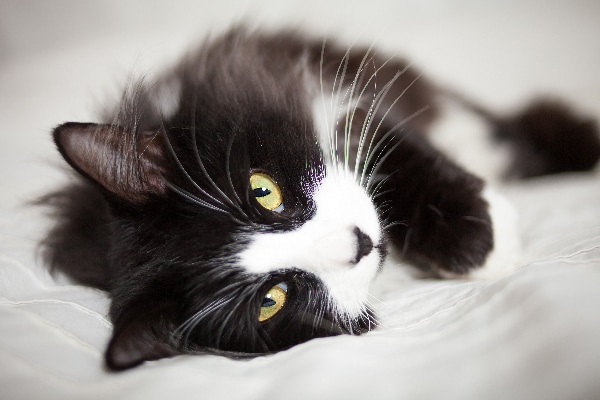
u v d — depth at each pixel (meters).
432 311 0.28
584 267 0.25
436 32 0.47
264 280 0.30
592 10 0.50
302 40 0.39
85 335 0.27
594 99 0.42
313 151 0.32
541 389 0.21
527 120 0.42
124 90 0.34
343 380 0.23
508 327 0.23
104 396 0.23
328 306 0.31
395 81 0.38
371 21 0.49
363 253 0.31
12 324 0.27
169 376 0.24
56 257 0.33
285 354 0.26
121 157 0.30
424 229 0.34
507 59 0.45
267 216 0.30
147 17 0.66
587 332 0.21
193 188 0.30
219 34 0.40
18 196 0.39
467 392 0.21
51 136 0.30
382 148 0.35
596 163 0.41
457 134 0.40
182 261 0.29
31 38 0.68
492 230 0.33
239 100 0.33
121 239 0.31
